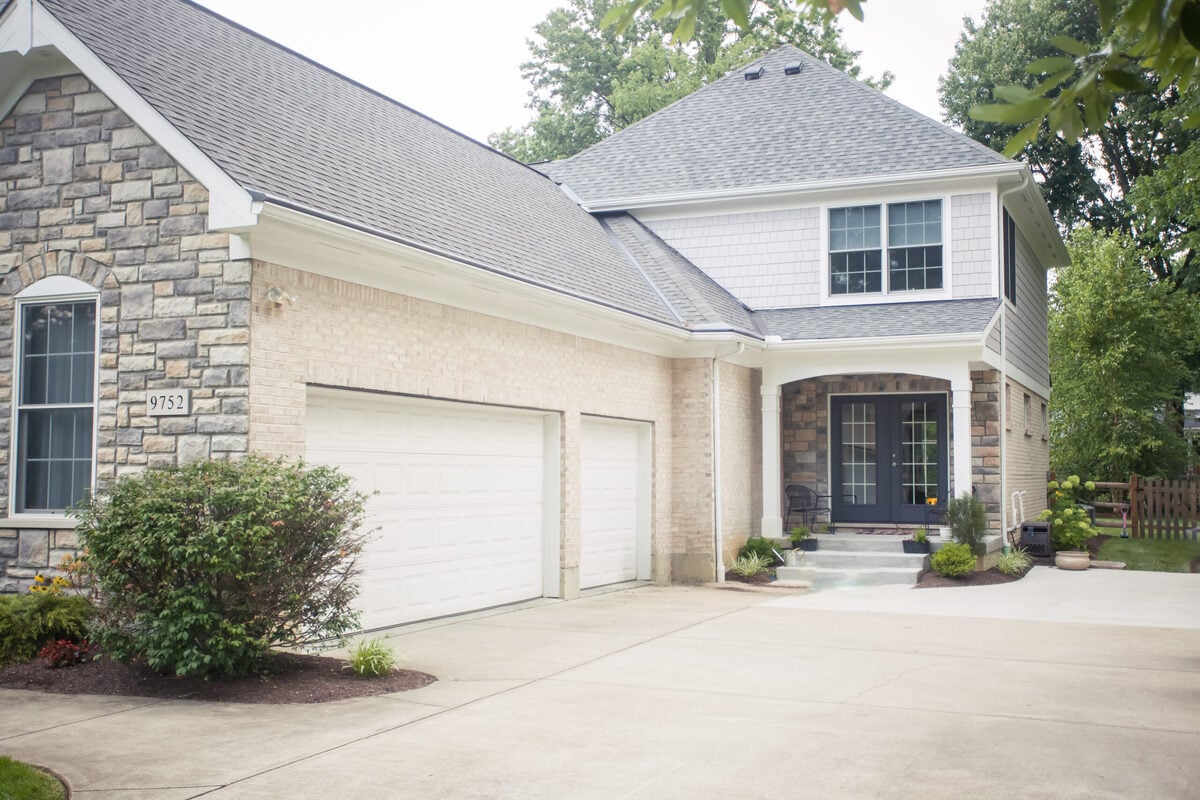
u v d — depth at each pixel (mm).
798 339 18266
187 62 11984
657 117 23938
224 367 9570
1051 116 3818
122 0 12523
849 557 17766
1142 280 30781
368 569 11250
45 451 10523
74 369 10438
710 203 21172
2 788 5742
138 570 8469
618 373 15875
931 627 12570
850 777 6285
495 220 15008
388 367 11148
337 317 10516
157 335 9883
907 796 5934
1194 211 25875
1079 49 3709
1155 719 7871
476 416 13156
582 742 7035
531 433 14359
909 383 19969
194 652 8195
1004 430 19281
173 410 9711
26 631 9211
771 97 23234
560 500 14578
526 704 8203
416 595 12070
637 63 38281
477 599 13195
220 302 9641
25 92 10672
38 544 10320
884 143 20688
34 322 10625
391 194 12484
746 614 13578
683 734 7281
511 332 13266
